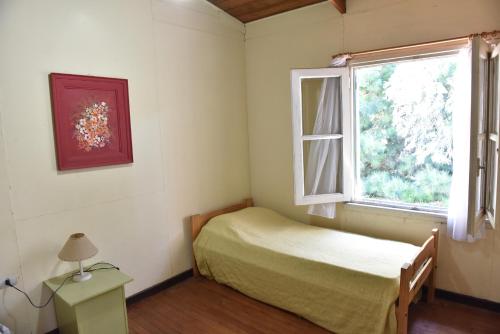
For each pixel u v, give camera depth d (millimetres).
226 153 3729
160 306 2879
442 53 2684
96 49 2594
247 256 2914
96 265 2637
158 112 3041
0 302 2207
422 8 2709
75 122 2480
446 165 3150
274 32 3600
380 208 3064
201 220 3387
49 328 2430
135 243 2930
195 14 3309
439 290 2840
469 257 2684
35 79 2291
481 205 2512
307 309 2559
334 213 3301
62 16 2400
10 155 2207
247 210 3641
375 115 3393
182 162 3277
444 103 3109
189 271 3393
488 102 2430
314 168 3271
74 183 2516
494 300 2623
